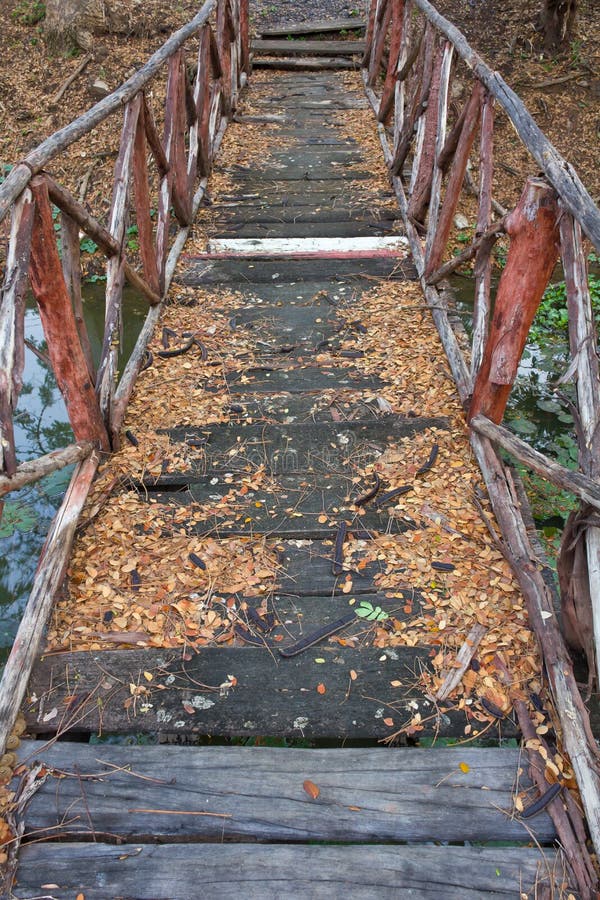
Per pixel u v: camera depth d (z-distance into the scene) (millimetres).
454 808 1807
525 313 2555
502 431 2660
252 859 1724
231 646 2213
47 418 4547
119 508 2723
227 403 3344
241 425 3193
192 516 2693
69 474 3809
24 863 1729
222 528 2639
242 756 1929
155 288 4039
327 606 2342
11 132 7543
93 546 2537
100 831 1779
